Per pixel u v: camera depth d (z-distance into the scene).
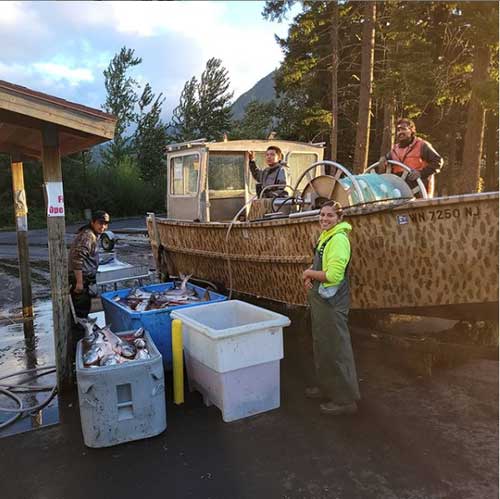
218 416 3.75
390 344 4.52
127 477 3.00
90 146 4.71
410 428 3.50
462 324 4.80
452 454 3.15
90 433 3.29
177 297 5.00
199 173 6.57
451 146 20.52
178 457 3.20
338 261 3.42
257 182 6.64
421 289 3.98
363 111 14.48
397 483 2.87
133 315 4.35
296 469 3.04
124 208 34.72
